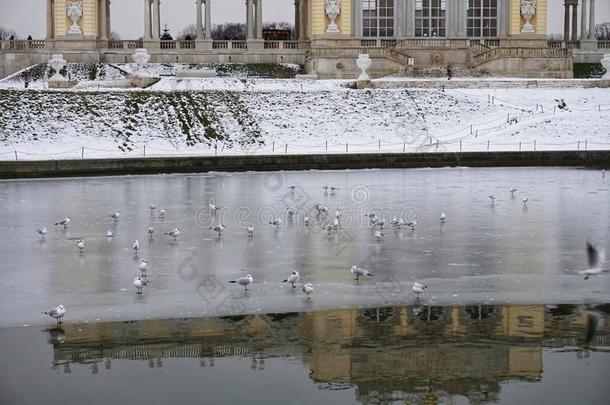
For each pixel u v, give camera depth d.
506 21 114.38
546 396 24.14
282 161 76.75
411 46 110.56
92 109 87.75
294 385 24.83
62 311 29.34
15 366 26.28
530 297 32.81
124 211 53.22
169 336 28.59
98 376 25.53
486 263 38.47
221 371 25.81
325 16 111.69
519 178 70.12
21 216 51.53
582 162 80.69
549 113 93.25
